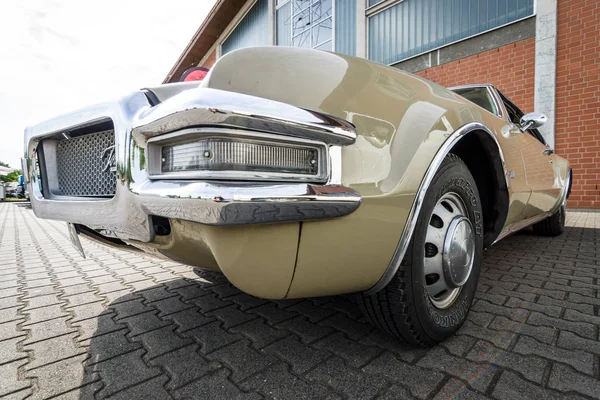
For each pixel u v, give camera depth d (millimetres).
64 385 1198
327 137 978
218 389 1151
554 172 3342
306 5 9875
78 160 1584
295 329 1603
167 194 919
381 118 1144
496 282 2264
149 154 1052
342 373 1229
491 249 3369
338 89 1088
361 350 1393
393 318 1288
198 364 1315
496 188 1851
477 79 6578
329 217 968
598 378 1167
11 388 1188
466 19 6652
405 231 1162
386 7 7934
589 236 4066
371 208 1058
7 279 2594
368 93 1159
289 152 943
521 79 6047
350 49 8695
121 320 1765
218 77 967
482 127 1575
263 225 909
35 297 2158
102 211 1243
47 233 5547
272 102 899
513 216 2191
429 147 1250
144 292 2221
